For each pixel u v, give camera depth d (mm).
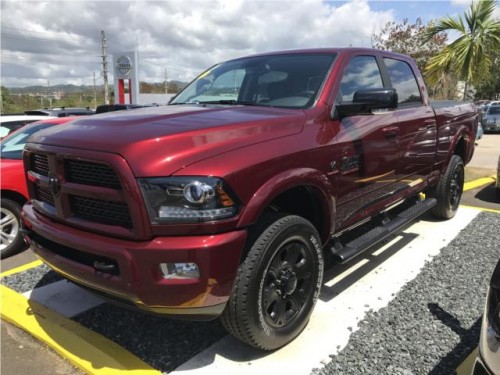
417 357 2939
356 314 3498
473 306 3604
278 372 2832
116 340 3197
